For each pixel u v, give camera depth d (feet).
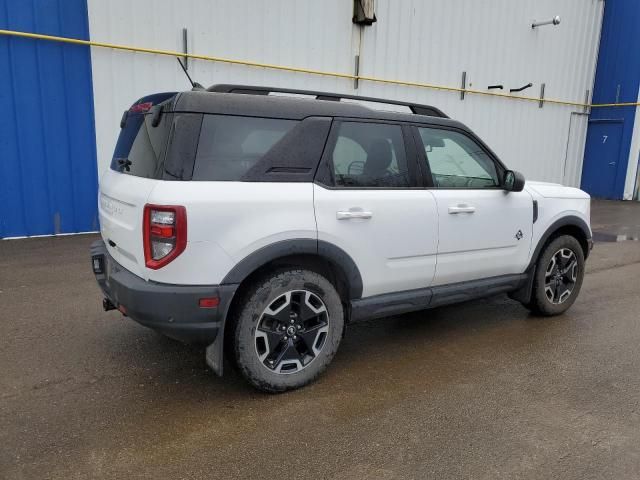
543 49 46.65
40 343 13.50
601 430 9.87
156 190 9.60
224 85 11.48
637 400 11.07
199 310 9.75
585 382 11.89
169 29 28.17
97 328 14.58
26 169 26.08
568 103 50.47
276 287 10.57
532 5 44.60
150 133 10.66
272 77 32.04
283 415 10.25
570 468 8.70
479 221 13.69
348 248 11.34
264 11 30.91
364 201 11.57
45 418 9.95
